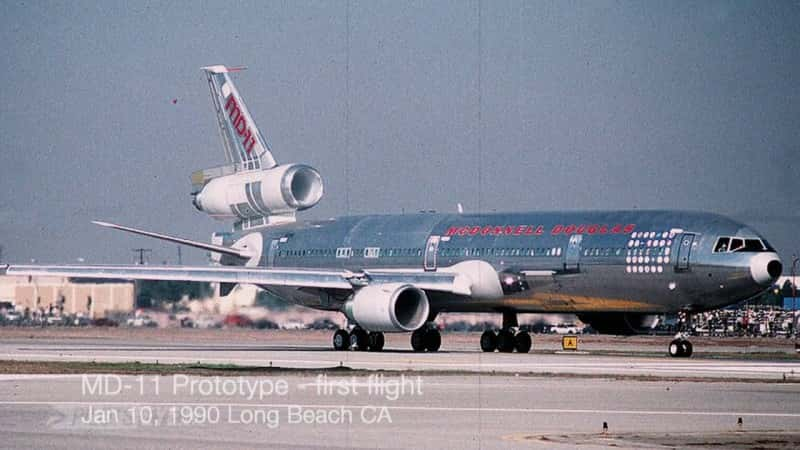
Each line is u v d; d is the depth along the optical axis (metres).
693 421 125.50
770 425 122.88
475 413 131.25
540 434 115.56
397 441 110.38
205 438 112.31
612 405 138.88
